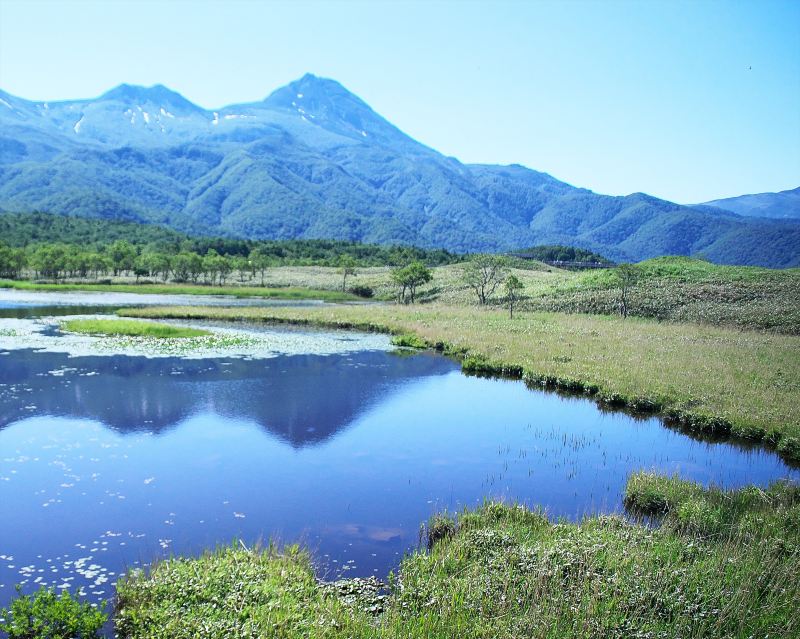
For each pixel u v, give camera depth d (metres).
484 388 33.53
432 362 41.09
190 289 104.38
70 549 14.08
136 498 17.27
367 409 28.36
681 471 20.50
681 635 9.92
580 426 26.28
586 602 10.60
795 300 64.56
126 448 21.59
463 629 9.99
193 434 23.47
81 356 37.97
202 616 10.27
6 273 122.69
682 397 28.84
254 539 14.74
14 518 15.75
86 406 26.72
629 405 29.19
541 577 11.42
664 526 14.55
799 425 24.23
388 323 59.38
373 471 20.09
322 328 58.47
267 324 60.22
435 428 25.56
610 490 18.70
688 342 46.44
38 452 20.86
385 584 12.42
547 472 20.36
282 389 31.42
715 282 77.75
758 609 10.67
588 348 42.66
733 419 25.42
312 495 17.84
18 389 29.28
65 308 69.69
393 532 15.33
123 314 61.16
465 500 17.66
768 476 20.19
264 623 10.00
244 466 20.19
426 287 109.81
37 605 10.77
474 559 12.76
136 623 10.26
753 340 48.28
